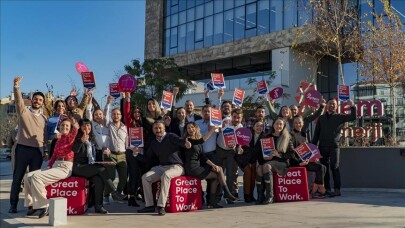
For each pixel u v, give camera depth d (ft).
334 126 32.09
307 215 23.63
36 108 27.55
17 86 26.32
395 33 62.64
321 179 30.66
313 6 66.90
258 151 29.84
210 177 27.40
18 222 23.24
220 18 118.42
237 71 127.54
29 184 25.12
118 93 32.45
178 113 30.40
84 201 26.11
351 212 24.18
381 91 80.89
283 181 29.45
